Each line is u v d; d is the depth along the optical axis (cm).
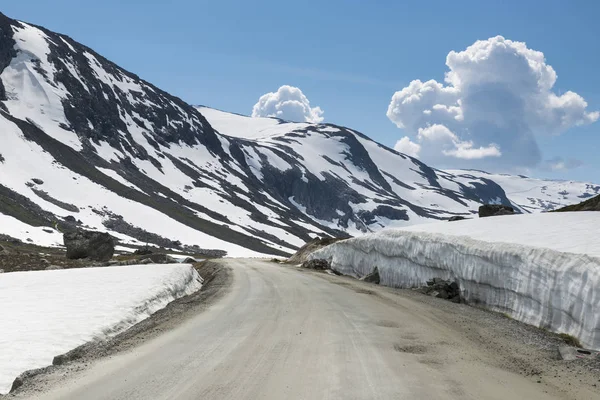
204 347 951
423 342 984
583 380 743
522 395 654
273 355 867
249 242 17575
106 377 757
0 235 9500
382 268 2820
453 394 644
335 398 625
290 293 1938
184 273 2567
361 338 1015
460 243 1978
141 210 16600
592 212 2588
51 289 1920
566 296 1202
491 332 1149
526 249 1507
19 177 15312
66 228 12794
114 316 1315
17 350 959
